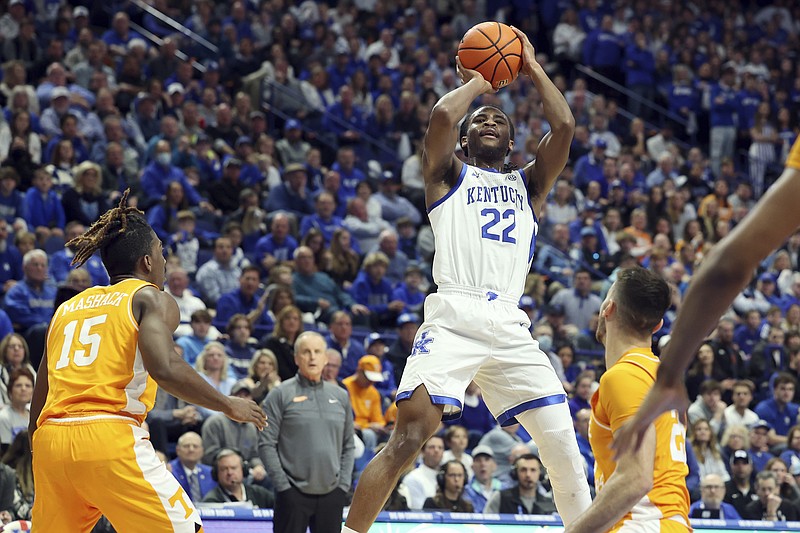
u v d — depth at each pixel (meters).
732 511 9.47
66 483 4.68
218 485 8.41
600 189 17.92
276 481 7.42
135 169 14.95
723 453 10.83
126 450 4.62
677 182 18.88
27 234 11.98
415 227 16.36
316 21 20.75
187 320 11.52
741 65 23.14
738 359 12.87
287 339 10.68
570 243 16.05
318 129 18.39
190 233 13.26
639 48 22.31
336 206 15.80
